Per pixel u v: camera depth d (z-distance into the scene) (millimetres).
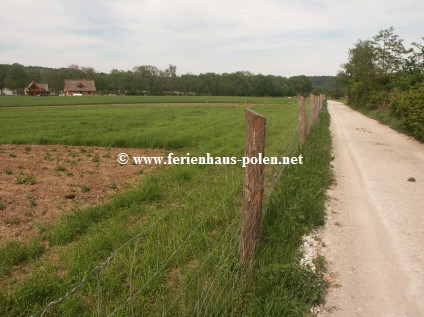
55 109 39562
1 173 8680
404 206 6547
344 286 3984
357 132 18453
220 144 12586
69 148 12828
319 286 3723
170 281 3844
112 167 9570
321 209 5863
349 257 4613
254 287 3523
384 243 5027
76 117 25844
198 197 6395
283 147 10383
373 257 4629
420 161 10773
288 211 5266
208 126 18734
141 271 3904
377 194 7262
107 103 57188
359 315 3529
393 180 8391
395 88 26703
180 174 7973
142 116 26578
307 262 4406
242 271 3633
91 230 5172
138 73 125438
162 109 37750
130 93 122125
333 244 4965
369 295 3840
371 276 4191
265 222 4848
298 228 5043
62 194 7070
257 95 131125
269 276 3609
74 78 139625
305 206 5707
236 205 5852
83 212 5734
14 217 5805
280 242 4461
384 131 19172
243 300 3363
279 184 6430
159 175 8141
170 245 4383
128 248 4426
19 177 8195
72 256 4305
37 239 4914
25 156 11055
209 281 3516
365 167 9781
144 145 13109
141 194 6543
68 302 3365
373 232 5387
